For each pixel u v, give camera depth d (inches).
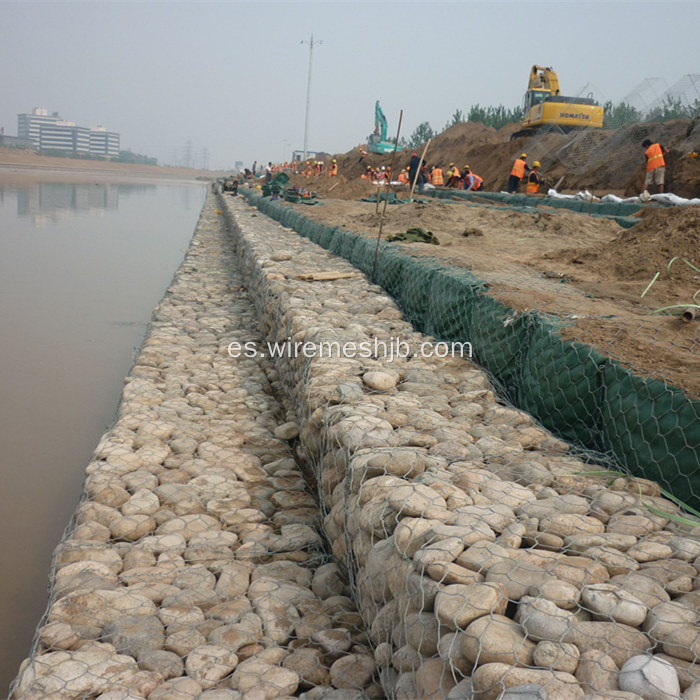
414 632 77.2
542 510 95.0
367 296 262.8
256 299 337.1
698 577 77.3
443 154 1323.8
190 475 157.0
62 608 101.5
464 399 152.8
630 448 115.3
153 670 88.7
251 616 102.3
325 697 83.9
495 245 343.3
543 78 889.5
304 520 141.3
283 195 765.3
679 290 201.6
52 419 227.6
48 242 645.3
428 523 90.4
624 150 697.0
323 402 149.4
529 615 70.6
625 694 59.2
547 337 148.4
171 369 239.5
